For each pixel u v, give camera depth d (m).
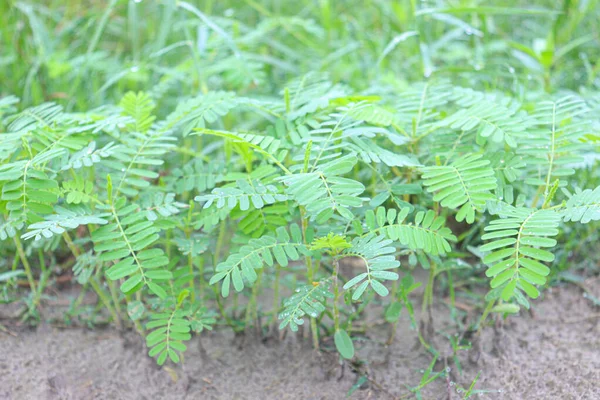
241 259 0.60
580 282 0.76
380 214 0.61
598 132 0.66
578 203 0.60
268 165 0.65
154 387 0.67
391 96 0.83
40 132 0.66
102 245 0.61
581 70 0.97
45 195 0.61
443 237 0.61
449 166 0.62
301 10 1.20
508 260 0.58
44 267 0.73
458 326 0.71
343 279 0.70
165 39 0.98
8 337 0.72
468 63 0.96
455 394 0.65
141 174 0.65
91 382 0.68
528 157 0.65
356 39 1.10
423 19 0.93
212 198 0.60
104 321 0.73
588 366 0.67
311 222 0.65
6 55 0.99
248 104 0.71
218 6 1.16
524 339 0.70
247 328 0.71
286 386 0.67
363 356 0.69
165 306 0.63
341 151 0.65
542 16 1.10
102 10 1.08
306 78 0.76
